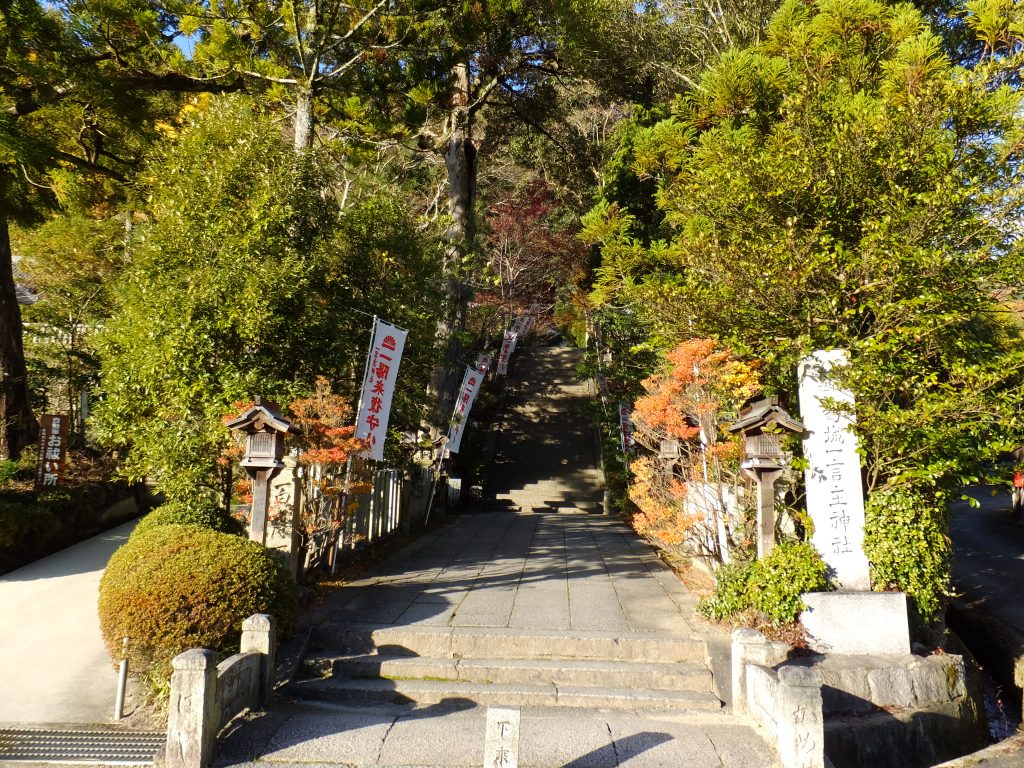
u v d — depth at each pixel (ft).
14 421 37.47
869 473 20.48
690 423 23.98
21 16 28.81
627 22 49.26
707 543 24.53
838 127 21.85
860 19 25.30
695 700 16.19
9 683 18.15
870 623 18.31
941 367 20.83
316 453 21.77
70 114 38.17
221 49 34.68
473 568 28.63
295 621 18.56
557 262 73.87
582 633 18.88
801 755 12.47
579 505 57.36
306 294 24.32
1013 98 21.17
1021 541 42.01
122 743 14.76
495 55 46.78
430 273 33.86
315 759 13.16
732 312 22.02
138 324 22.86
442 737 14.15
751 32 41.16
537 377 80.38
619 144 50.78
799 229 21.48
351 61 35.40
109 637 15.83
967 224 19.61
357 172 48.08
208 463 23.03
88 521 36.17
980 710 18.90
